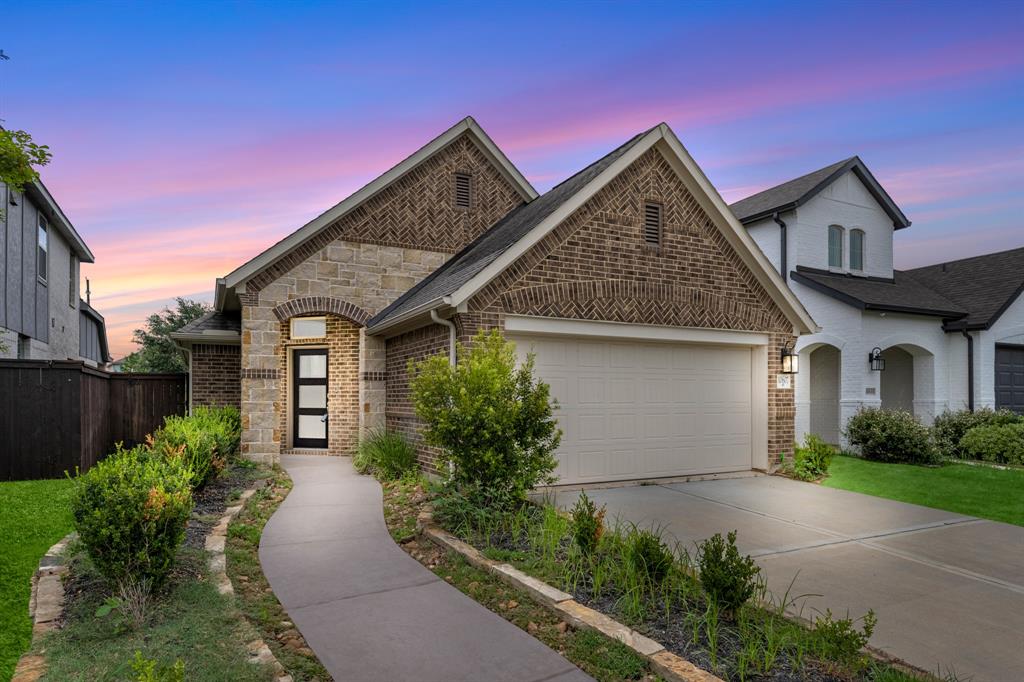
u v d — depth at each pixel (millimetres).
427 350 10523
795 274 17094
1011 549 7152
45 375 10078
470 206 14062
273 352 11883
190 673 3672
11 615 4520
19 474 9883
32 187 17172
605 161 12008
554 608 4875
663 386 11180
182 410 14008
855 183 18328
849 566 6449
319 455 13688
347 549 6613
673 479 11156
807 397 16297
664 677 3877
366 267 12797
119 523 4594
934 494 10438
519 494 7438
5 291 15898
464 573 5754
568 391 10242
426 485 9133
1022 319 18000
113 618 4371
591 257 10281
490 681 3887
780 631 4539
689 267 11242
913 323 17250
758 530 7855
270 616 4848
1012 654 4445
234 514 7531
